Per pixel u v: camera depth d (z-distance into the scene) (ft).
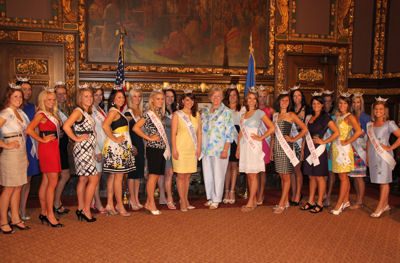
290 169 13.65
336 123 13.97
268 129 13.84
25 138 11.46
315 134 13.71
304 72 24.08
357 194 14.92
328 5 24.16
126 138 12.88
